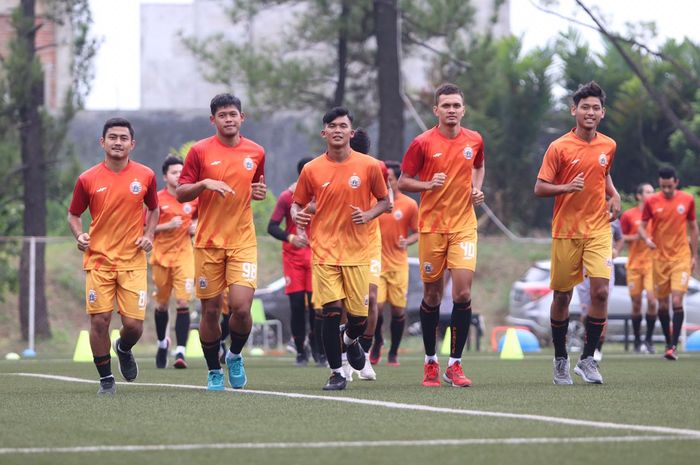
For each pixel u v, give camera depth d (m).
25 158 62.47
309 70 66.38
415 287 60.66
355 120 70.44
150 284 69.75
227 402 21.03
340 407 19.91
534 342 54.59
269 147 86.88
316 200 24.31
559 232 25.69
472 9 67.81
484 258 75.69
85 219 75.50
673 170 42.41
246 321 23.88
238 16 67.62
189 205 36.44
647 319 48.22
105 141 23.61
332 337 24.27
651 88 65.00
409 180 24.97
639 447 14.48
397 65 65.81
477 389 24.19
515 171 80.69
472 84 72.38
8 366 38.59
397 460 13.52
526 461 13.40
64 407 20.28
